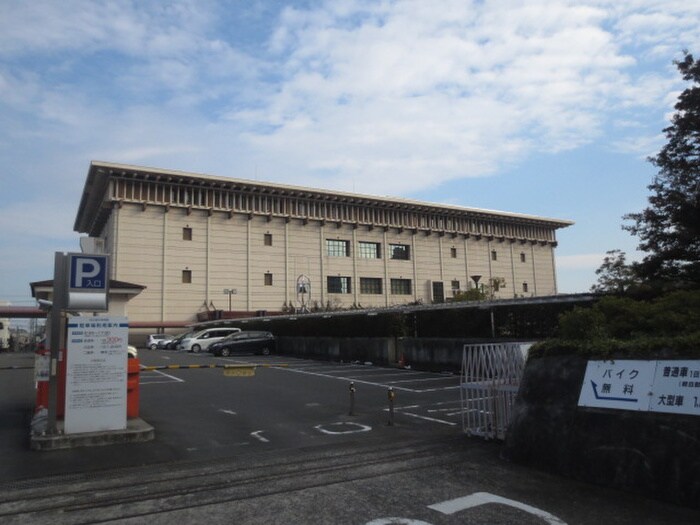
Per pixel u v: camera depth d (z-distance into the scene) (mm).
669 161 19266
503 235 80688
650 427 5922
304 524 5074
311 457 7691
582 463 6414
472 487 6188
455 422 10750
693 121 18781
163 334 52500
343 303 65312
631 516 5203
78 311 9031
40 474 6867
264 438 9164
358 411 12125
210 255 58406
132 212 54688
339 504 5613
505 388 8609
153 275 54844
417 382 18406
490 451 8008
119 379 8898
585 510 5391
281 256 62844
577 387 6922
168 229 56375
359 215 69000
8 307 57250
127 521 5195
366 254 69375
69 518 5289
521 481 6414
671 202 18484
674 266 18234
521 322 21531
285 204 63969
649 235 19203
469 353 9461
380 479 6531
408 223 72625
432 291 72188
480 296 50000
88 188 59125
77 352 8656
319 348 33844
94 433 8555
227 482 6441
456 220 76812
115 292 29391
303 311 55812
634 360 6457
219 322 49344
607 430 6312
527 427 7293
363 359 29172
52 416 8477
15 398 14125
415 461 7414
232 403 13227
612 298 8336
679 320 7227
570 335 7613
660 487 5605
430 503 5637
